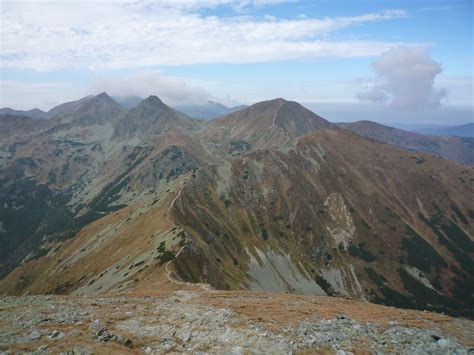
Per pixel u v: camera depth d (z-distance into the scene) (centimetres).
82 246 19975
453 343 2803
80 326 3070
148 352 2603
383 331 3175
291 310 4175
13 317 3409
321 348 2675
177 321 3491
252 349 2691
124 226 18925
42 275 19600
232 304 4534
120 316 3638
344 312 4162
